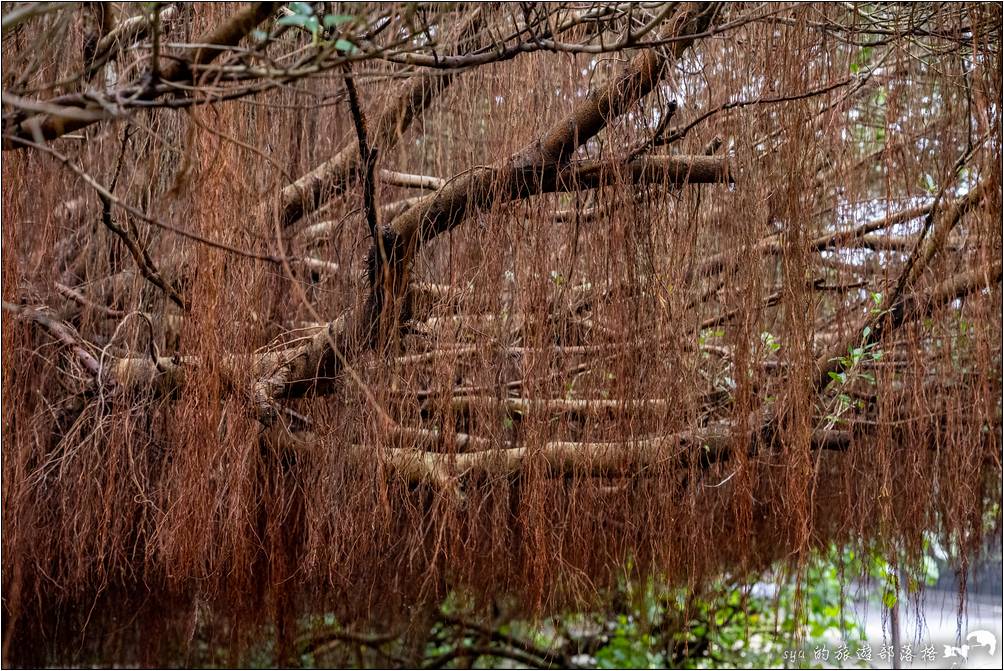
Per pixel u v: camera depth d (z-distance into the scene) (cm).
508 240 321
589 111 285
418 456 328
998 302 336
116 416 314
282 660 396
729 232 335
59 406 339
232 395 306
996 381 352
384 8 225
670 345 326
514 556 371
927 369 357
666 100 325
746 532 335
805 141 325
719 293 364
